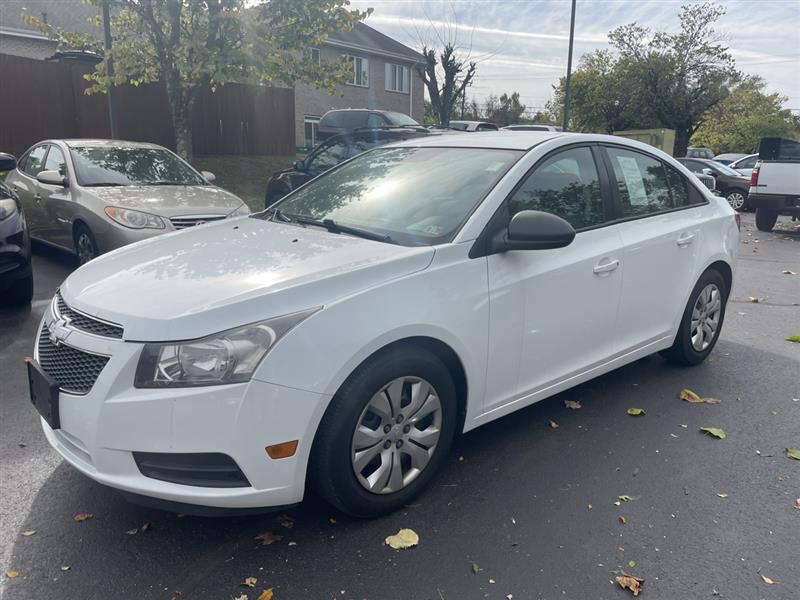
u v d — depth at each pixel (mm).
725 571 2734
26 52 23188
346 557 2799
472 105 47469
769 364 5168
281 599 2557
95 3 11664
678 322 4672
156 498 2617
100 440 2617
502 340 3385
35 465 3484
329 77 13109
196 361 2564
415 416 3094
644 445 3807
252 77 12016
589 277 3807
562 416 4176
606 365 4133
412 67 35875
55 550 2816
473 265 3227
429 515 3098
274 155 19891
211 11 11070
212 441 2564
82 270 3348
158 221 6645
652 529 3010
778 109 57031
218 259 3170
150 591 2594
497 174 3582
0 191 6293
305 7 11773
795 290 7980
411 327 2936
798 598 2582
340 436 2814
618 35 38625
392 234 3406
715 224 4871
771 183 13484
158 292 2820
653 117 38844
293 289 2729
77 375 2756
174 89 12242
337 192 4094
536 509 3154
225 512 2674
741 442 3865
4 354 5086
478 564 2760
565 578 2680
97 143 8188
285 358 2623
